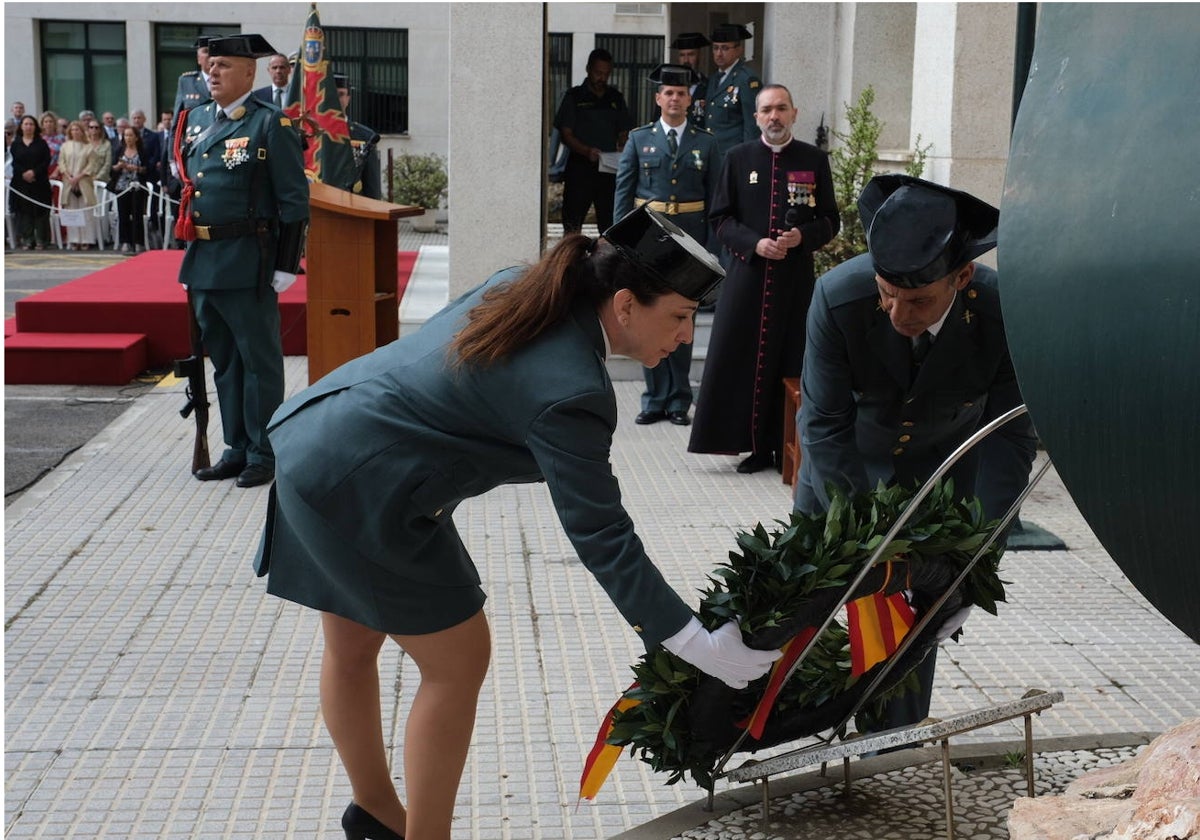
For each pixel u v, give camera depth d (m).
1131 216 1.58
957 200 2.69
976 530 2.64
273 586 2.69
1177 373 1.55
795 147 6.62
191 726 3.69
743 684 2.43
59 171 17.84
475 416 2.37
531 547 5.35
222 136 6.23
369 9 23.12
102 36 24.00
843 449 3.13
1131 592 4.88
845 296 2.97
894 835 2.63
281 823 3.15
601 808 3.23
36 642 4.31
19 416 7.93
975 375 3.00
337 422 2.46
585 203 11.84
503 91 8.16
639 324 2.36
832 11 10.08
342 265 7.31
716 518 5.89
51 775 3.39
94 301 9.53
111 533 5.55
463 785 3.35
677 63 10.97
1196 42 1.54
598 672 4.10
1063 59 1.70
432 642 2.57
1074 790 2.54
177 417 7.90
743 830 2.66
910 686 2.92
